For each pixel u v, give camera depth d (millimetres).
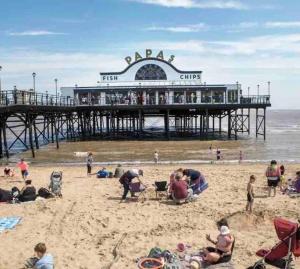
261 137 58000
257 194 18594
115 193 19094
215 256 9977
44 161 34312
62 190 19953
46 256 8992
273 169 17969
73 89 53188
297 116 188000
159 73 54281
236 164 31422
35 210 15703
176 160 34188
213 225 13828
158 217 14883
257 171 26203
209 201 17219
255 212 14891
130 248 11727
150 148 43031
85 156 37375
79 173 26812
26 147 42406
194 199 17141
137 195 18172
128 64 55156
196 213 15289
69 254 11398
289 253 9703
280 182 19641
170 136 58344
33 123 42469
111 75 54625
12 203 16859
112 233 13133
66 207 16156
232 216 14211
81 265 10680
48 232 13273
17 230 13469
